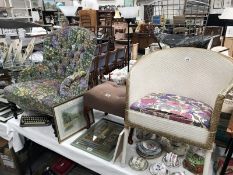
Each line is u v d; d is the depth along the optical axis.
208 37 1.76
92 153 1.45
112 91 1.51
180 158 1.42
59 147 1.58
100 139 1.60
